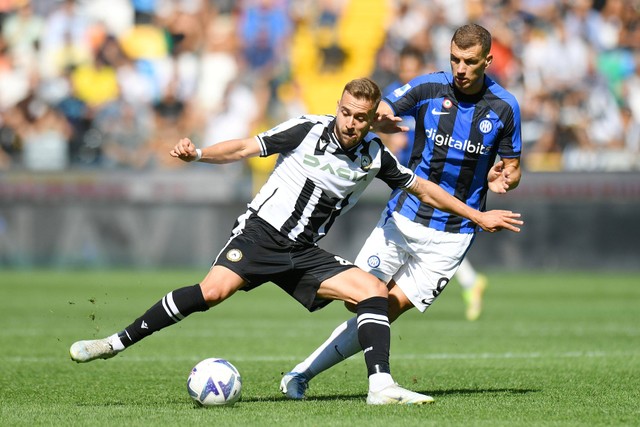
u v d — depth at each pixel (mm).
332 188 19594
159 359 28875
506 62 71062
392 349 31797
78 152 69562
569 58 72250
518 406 19297
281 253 19578
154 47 74188
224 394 19031
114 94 71438
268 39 72938
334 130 19453
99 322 39531
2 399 21000
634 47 74000
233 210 62469
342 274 19688
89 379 24516
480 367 27156
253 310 46812
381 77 68062
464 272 41844
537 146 68688
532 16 73375
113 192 62469
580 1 74062
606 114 70750
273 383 23859
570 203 61562
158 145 69750
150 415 17766
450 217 21500
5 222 62594
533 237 62000
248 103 70812
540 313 44250
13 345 32094
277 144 19391
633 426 16906
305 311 46375
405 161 42062
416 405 19125
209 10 74688
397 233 21734
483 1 73562
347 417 17469
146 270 62594
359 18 73250
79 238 62656
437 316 43656
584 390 22219
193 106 72062
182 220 62469
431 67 70188
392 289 22000
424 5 72688
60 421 17125
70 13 74438
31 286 53094
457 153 21578
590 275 61875
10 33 74625
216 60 73438
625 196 61469
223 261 19391
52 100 70750
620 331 37344
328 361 21375
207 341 33781
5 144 69625
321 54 72750
